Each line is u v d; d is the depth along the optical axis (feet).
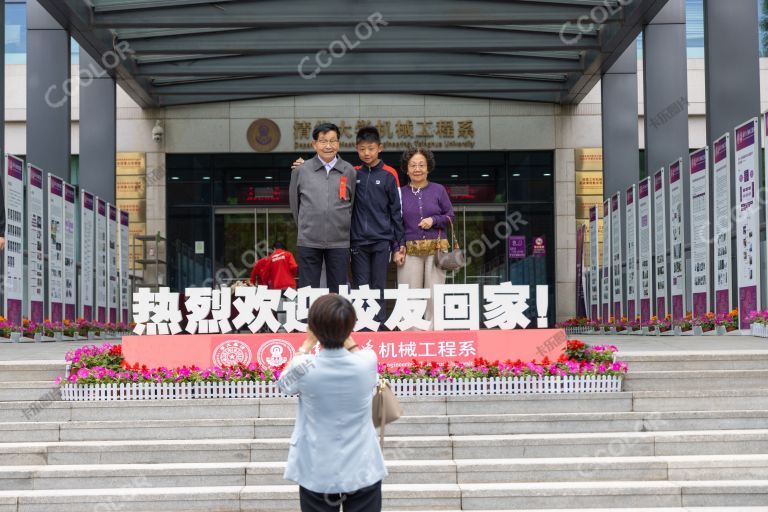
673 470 20.85
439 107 74.28
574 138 73.97
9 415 23.24
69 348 36.47
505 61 62.69
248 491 19.94
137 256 72.79
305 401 13.41
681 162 45.98
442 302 25.96
